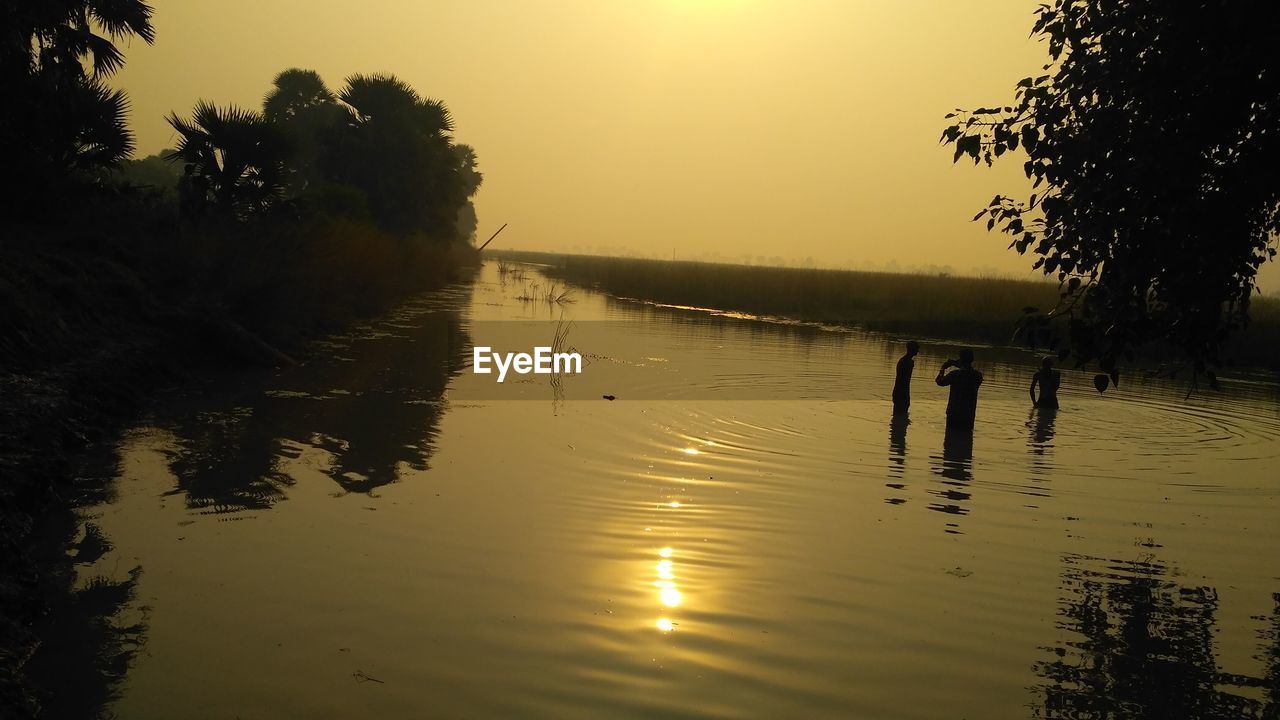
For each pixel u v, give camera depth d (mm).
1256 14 4559
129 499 7832
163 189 21250
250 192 21703
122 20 17609
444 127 47031
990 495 9242
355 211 32156
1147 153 4926
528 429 11477
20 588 5688
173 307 15180
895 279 52906
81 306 13016
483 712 4660
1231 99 4785
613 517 7941
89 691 4730
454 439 10711
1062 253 5371
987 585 6703
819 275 56406
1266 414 15195
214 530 7164
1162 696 5133
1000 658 5520
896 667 5348
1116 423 13805
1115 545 7770
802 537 7637
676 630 5711
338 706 4668
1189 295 5070
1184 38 4836
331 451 9828
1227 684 5293
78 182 18062
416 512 7816
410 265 36594
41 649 5156
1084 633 5938
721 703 4840
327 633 5477
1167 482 10070
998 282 40844
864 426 12672
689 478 9391
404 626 5609
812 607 6172
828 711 4809
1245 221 5117
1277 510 9047
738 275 54594
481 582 6355
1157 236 5059
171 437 10117
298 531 7215
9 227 15062
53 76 16547
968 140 5570
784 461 10352
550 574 6555
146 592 5969
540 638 5516
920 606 6266
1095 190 5152
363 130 41312
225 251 17922
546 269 84562
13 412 8656
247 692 4773
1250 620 6254
